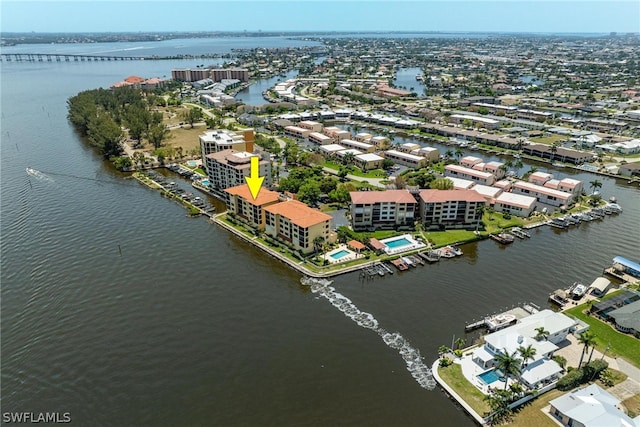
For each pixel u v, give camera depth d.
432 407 102.19
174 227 192.75
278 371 112.88
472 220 193.88
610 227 196.12
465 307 138.75
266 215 181.88
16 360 115.50
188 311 136.12
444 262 165.75
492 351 113.56
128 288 147.12
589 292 144.62
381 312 136.38
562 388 105.69
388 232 185.50
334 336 125.69
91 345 121.06
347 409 101.88
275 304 140.25
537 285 150.88
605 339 121.56
